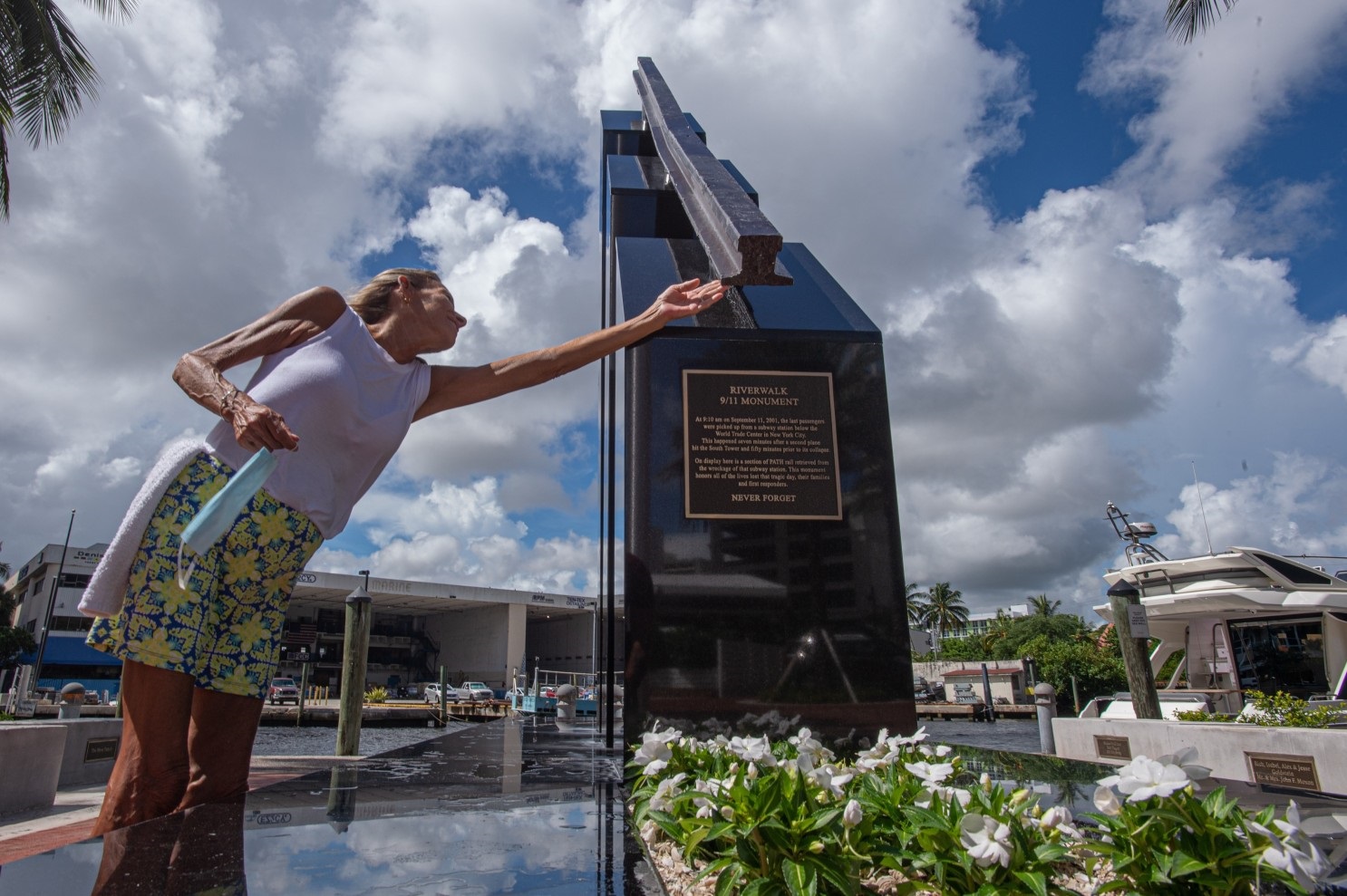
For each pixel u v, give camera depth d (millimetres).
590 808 2432
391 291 3004
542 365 3383
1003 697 41250
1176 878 1243
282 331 2598
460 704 34312
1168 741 6820
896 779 1759
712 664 3576
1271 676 10328
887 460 3887
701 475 3787
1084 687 38000
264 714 27656
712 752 2141
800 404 3906
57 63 9688
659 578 3658
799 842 1407
